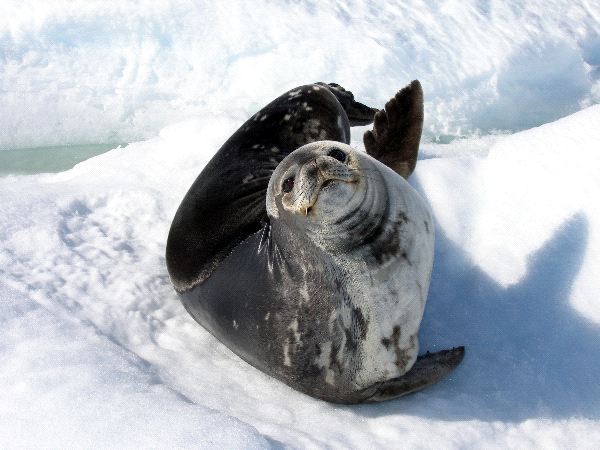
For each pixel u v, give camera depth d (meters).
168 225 4.60
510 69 5.45
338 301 3.81
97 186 4.77
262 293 3.91
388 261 3.81
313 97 4.46
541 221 4.26
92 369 3.80
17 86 5.44
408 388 3.85
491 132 5.23
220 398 3.85
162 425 3.61
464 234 4.34
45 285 4.18
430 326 4.09
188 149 4.95
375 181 3.80
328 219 3.73
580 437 3.70
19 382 3.75
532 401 3.81
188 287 4.12
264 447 3.56
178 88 5.54
